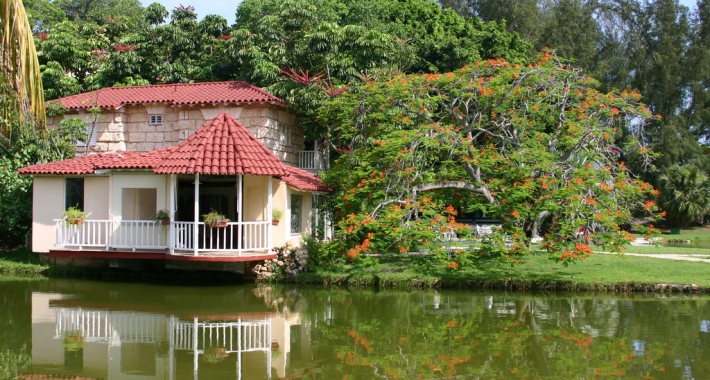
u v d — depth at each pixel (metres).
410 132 16.81
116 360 10.18
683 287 15.50
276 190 18.33
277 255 17.92
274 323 12.91
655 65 43.88
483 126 18.62
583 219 15.23
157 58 30.61
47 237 18.95
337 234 17.02
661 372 9.33
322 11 30.91
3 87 9.91
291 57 25.61
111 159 18.59
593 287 15.76
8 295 15.85
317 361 10.16
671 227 41.19
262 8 33.62
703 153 43.50
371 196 17.00
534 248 21.17
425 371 9.60
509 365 9.89
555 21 43.16
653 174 40.78
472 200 18.67
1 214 20.44
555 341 11.25
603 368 9.61
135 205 18.25
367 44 23.98
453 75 18.12
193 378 9.21
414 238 15.68
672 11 44.66
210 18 31.69
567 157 17.62
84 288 16.97
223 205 19.78
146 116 23.89
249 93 23.16
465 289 16.33
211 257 16.47
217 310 14.20
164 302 15.09
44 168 18.78
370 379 9.21
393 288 16.69
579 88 18.42
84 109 23.52
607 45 45.56
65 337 11.67
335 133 24.08
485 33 34.44
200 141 17.12
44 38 32.06
